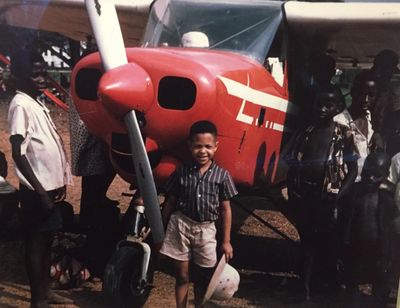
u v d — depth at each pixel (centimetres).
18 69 360
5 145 1002
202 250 351
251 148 425
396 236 393
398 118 428
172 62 356
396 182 396
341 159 398
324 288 449
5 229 555
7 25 737
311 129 415
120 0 584
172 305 414
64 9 673
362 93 423
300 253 490
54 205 374
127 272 381
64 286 435
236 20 471
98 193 496
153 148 373
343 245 411
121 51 350
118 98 332
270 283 466
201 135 337
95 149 474
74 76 382
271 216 693
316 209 407
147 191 356
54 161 371
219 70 376
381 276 401
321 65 502
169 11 479
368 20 498
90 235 479
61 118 1296
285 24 486
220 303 416
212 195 343
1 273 468
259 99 420
